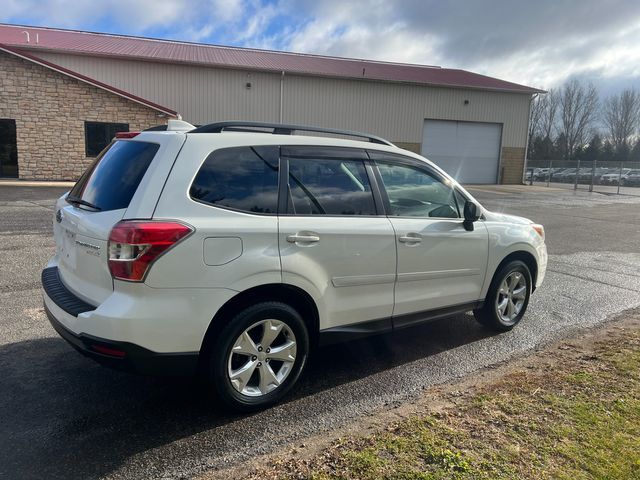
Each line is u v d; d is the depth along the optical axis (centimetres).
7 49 1909
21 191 1653
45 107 2003
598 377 378
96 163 363
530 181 3766
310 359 430
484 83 3253
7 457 274
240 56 2972
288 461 270
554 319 552
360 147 389
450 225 430
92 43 2689
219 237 300
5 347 424
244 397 324
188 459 277
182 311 290
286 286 330
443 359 434
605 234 1241
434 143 3138
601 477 252
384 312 391
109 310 281
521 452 273
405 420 313
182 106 2573
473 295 462
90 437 297
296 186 345
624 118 7031
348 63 3356
